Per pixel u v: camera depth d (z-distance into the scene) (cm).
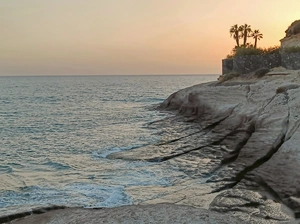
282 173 1289
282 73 3400
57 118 4144
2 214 1127
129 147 2284
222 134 2253
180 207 905
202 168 1681
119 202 1303
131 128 3166
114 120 3853
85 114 4547
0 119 4062
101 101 6956
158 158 1888
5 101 6975
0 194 1446
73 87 14575
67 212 967
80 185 1538
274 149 1625
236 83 3619
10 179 1669
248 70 4119
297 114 1838
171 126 3027
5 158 2109
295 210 1031
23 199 1385
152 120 3681
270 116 1984
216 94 3206
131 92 10112
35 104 6316
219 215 845
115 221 816
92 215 898
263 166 1396
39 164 1955
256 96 2630
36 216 990
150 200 1286
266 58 4003
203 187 1398
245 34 6066
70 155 2147
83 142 2556
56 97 8288
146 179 1580
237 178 1457
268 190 1233
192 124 2995
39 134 2973
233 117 2484
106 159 1988
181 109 3762
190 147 2086
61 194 1427
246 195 1188
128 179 1593
